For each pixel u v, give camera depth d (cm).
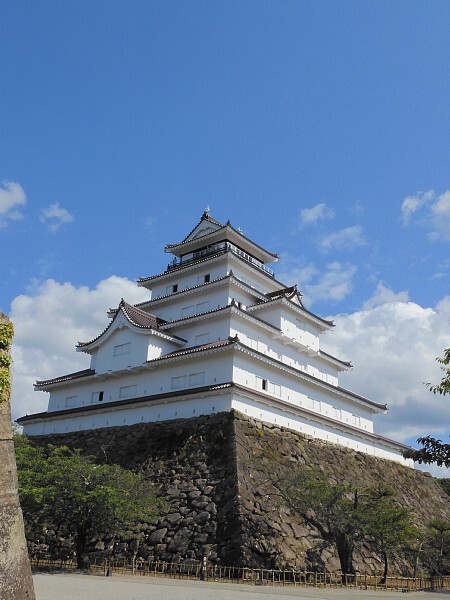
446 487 6575
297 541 3089
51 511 2822
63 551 3306
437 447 2173
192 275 5228
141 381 4341
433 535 3681
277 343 4647
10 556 1340
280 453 3716
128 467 3756
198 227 5612
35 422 4897
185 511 3156
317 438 4328
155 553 3017
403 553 3522
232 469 3206
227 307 4259
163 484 3434
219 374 3866
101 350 4675
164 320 5031
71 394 4834
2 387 1445
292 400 4356
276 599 1962
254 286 5228
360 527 2909
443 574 3750
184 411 3862
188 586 2312
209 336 4406
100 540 3278
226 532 2891
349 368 5394
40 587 2059
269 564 2808
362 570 3272
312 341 5047
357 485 4203
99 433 4272
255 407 3812
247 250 5466
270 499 3209
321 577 2898
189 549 2930
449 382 2131
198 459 3462
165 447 3712
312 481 3047
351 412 5128
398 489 4794
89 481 2816
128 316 4531
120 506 2733
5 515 1363
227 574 2691
